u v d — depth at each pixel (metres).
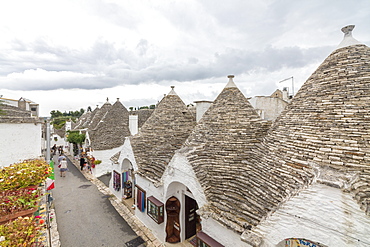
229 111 7.80
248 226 4.49
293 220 3.74
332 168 3.62
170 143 9.80
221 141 7.11
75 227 9.47
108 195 13.52
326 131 4.28
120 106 21.09
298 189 3.81
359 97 4.18
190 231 8.54
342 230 3.12
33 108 23.02
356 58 4.79
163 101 11.57
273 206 4.29
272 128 6.31
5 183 5.32
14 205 4.91
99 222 9.93
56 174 18.94
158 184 8.00
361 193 3.04
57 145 37.56
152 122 11.03
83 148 22.84
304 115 5.07
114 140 19.09
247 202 4.96
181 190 8.07
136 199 10.37
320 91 5.04
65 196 13.34
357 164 3.48
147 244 8.19
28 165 6.79
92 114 29.47
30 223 4.29
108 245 8.14
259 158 5.82
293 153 4.67
